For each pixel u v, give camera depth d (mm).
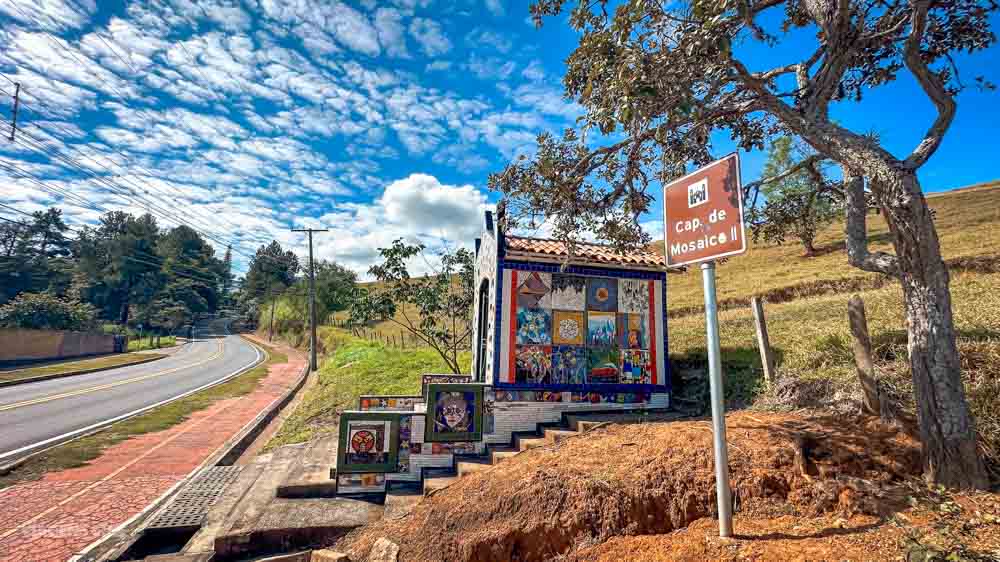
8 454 10820
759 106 5684
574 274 9422
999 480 4133
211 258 108562
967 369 5785
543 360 9000
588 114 6078
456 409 8203
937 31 6785
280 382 25000
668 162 7836
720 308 22266
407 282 15078
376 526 6238
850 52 5145
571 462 5730
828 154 5176
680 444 5520
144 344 53406
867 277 19609
